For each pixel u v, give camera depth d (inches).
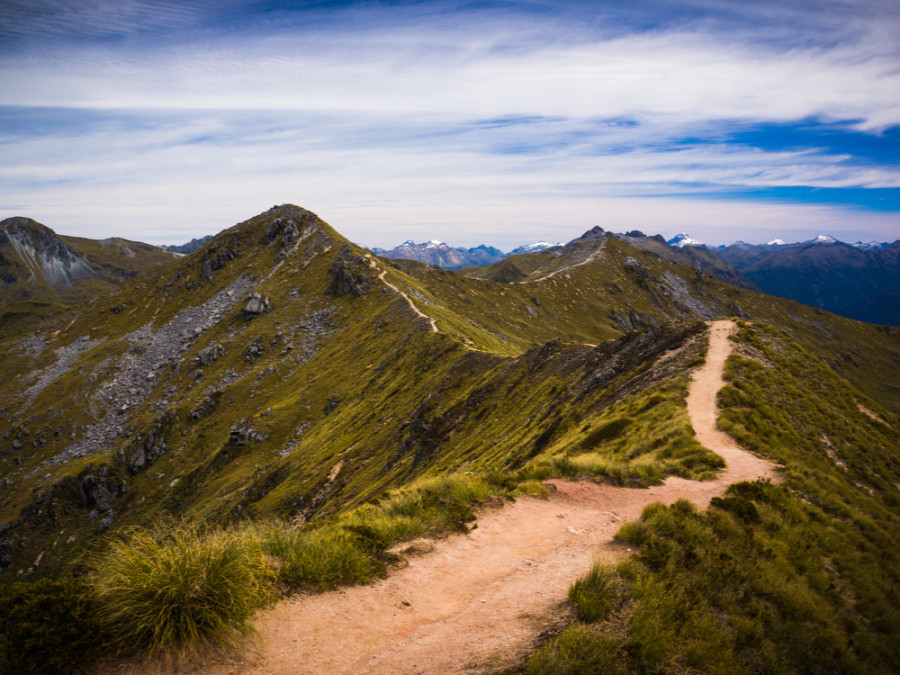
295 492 3614.7
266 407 5871.1
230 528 358.3
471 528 555.5
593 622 367.6
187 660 276.5
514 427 2335.1
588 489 750.5
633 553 503.2
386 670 297.0
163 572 293.6
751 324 1897.1
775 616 466.0
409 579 423.8
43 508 5693.9
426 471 2576.3
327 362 6250.0
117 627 275.3
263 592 336.2
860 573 591.5
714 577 480.7
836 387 1464.1
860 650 483.5
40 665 247.0
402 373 4633.4
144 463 5910.4
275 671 284.2
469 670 301.9
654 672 336.2
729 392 1270.9
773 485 771.4
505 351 5590.6
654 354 1883.6
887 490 973.8
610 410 1489.9
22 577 5172.2
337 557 409.7
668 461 906.7
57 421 7155.5
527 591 416.5
